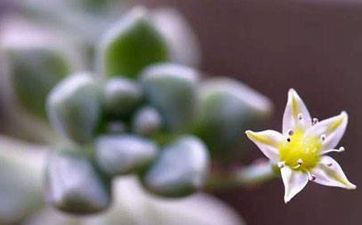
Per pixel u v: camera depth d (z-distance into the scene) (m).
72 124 0.20
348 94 0.28
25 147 0.24
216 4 0.29
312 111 0.28
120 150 0.20
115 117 0.21
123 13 0.26
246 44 0.29
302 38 0.29
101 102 0.21
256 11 0.29
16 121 0.25
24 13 0.26
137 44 0.21
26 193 0.23
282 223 0.27
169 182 0.20
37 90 0.22
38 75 0.22
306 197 0.27
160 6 0.29
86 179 0.20
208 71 0.29
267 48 0.29
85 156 0.21
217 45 0.29
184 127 0.21
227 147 0.22
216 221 0.23
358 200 0.27
